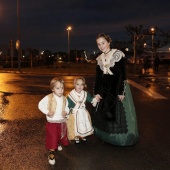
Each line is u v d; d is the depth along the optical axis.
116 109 5.43
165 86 16.12
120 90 5.34
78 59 59.25
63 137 5.14
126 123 5.46
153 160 5.01
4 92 12.94
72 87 14.92
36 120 7.64
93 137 6.23
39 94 12.34
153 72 29.81
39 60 45.62
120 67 5.35
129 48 41.75
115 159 5.04
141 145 5.77
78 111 5.57
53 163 4.78
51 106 4.93
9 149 5.43
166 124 7.41
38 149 5.45
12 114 8.33
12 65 35.81
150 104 10.20
